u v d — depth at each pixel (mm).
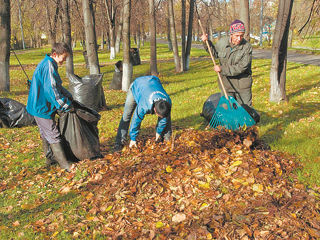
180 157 4023
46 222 3139
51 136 4199
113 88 12320
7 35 11023
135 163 4059
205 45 5070
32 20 15758
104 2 26312
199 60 24484
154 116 7180
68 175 4090
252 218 2896
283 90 7719
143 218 3088
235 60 4887
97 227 3014
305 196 3195
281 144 4684
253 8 43625
